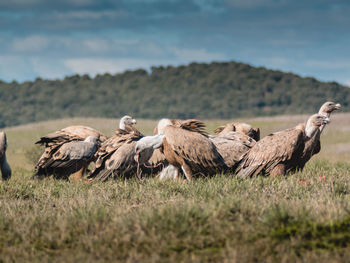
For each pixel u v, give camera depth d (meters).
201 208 22.91
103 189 31.69
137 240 20.20
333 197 27.05
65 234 21.12
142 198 28.52
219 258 18.48
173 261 18.36
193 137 34.00
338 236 19.69
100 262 18.47
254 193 27.72
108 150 38.75
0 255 19.67
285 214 21.09
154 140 34.25
